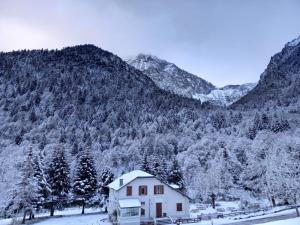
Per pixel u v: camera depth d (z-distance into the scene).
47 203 60.06
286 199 61.06
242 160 95.56
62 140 135.25
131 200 48.75
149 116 187.75
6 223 52.66
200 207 64.75
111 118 181.12
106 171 66.31
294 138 76.12
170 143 134.25
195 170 91.19
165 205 51.50
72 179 71.94
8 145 124.88
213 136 133.38
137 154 112.06
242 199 67.69
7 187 68.56
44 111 194.50
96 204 65.50
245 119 163.25
